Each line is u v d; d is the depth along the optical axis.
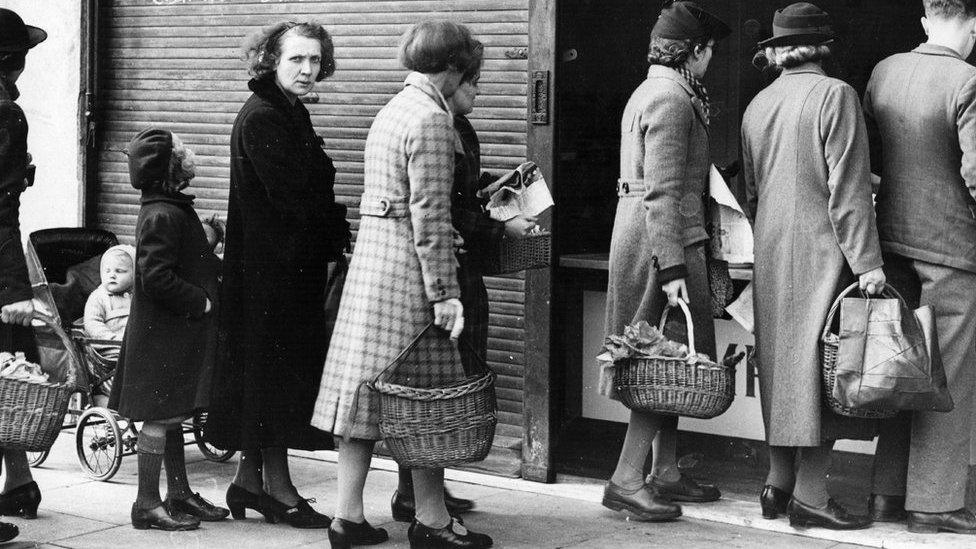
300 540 4.81
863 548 4.64
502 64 5.64
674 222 4.74
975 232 4.67
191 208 5.00
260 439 4.90
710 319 4.93
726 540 4.77
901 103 4.70
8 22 4.80
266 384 4.90
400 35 5.94
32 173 4.96
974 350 4.74
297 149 4.89
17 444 4.55
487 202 4.83
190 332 4.91
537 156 5.50
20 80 6.98
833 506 4.81
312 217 4.95
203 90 6.56
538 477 5.61
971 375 4.72
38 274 5.73
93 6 6.80
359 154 6.11
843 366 4.48
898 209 4.73
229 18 6.44
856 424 4.75
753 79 6.75
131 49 6.77
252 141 4.83
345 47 6.11
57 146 6.93
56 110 6.91
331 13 6.14
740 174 6.77
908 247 4.71
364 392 4.38
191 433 6.46
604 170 6.47
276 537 4.85
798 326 4.69
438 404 4.20
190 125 6.62
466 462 4.26
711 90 6.87
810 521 4.80
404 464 4.26
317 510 5.28
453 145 4.39
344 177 6.16
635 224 4.94
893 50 6.67
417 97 4.44
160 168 4.83
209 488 5.66
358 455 4.54
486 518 5.10
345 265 5.44
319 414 4.52
